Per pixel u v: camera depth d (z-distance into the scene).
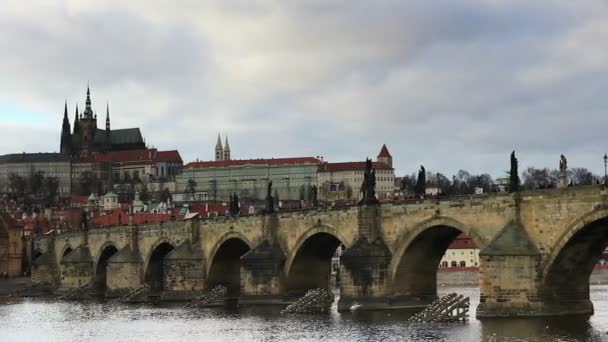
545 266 129.38
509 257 130.38
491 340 112.25
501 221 136.62
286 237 187.50
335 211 171.75
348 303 160.25
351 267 159.62
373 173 164.88
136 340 135.00
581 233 126.25
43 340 139.12
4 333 150.75
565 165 139.62
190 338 134.25
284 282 185.62
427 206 151.00
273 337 129.75
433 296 162.00
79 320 172.75
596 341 109.31
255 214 197.25
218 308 189.12
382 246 159.50
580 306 135.00
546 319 128.62
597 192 122.44
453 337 118.12
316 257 189.00
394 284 157.50
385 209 159.88
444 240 158.88
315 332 132.75
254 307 183.50
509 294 130.75
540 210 130.75
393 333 126.44
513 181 135.00
